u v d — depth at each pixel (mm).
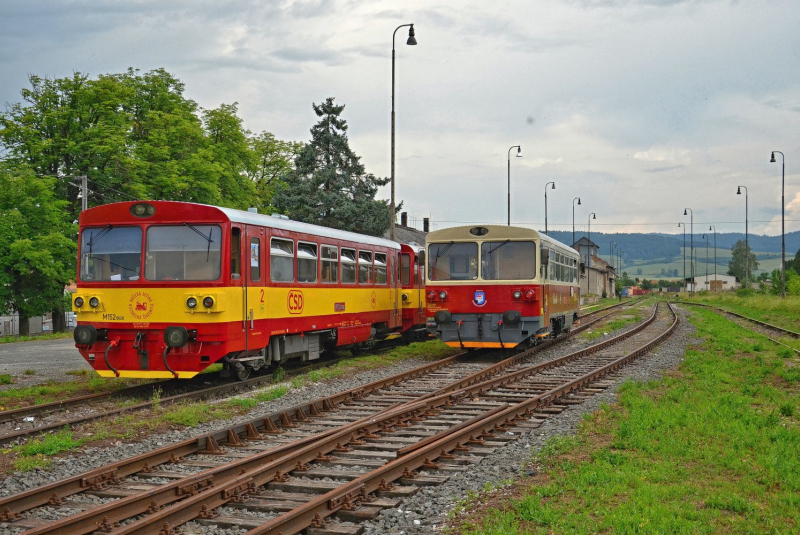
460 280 19672
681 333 28078
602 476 7320
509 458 8477
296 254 16062
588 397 12711
